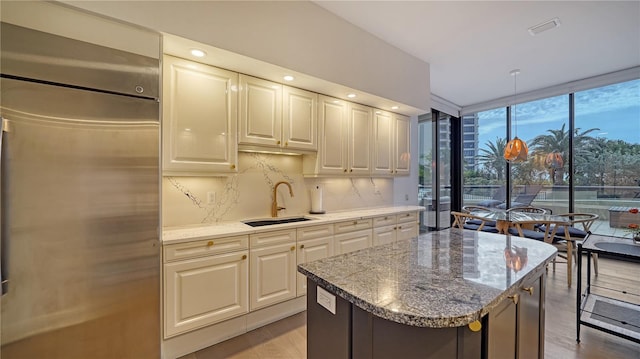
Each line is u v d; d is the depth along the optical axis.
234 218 2.65
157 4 1.75
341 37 2.72
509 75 4.12
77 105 1.51
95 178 1.55
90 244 1.54
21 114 1.37
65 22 1.49
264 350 2.02
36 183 1.40
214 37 1.95
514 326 1.14
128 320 1.67
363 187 3.85
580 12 2.57
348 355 1.06
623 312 2.28
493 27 2.85
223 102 2.28
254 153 2.79
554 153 4.67
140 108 1.70
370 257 1.44
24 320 1.39
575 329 2.24
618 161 4.09
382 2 2.48
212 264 2.03
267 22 2.21
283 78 2.53
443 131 5.52
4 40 1.35
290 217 2.95
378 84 3.08
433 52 3.43
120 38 1.64
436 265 1.30
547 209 4.55
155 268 1.75
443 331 0.89
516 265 1.30
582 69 3.90
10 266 1.35
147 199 1.71
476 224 4.38
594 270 3.44
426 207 5.10
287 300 2.46
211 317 2.02
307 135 2.83
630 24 2.76
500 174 5.31
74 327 1.51
